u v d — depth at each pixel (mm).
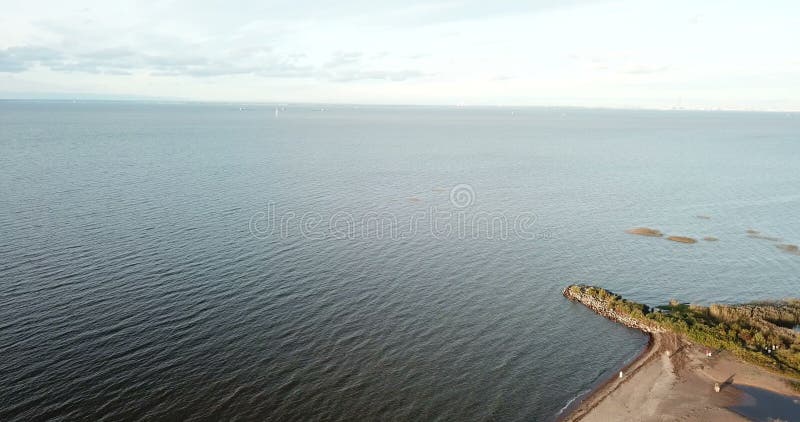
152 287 58094
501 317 56000
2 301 52938
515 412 40719
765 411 40500
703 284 66688
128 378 42156
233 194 103812
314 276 63844
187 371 43562
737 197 116250
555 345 50750
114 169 127500
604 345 51062
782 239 85688
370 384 43281
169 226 79812
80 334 47812
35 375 41688
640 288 65188
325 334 50688
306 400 40844
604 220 95062
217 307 54562
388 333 51531
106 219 82125
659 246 80875
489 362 47406
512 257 73938
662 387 43906
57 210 86188
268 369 44562
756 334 50750
